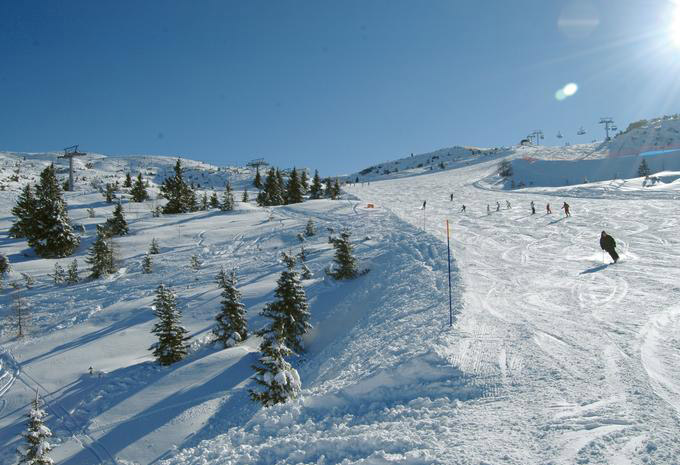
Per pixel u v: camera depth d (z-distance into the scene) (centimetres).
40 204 4838
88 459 1462
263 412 1007
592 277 1753
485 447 653
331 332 2194
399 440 709
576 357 947
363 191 9031
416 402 865
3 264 4006
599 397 766
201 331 2436
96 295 3341
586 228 3225
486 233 3444
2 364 2256
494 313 1387
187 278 3528
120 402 1775
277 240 4597
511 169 10550
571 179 9625
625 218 3450
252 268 3600
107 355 2258
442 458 636
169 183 7319
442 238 3259
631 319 1161
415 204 6225
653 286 1494
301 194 8394
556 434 666
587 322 1180
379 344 1436
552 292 1587
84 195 8119
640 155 10438
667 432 637
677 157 9675
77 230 5650
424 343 1170
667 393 755
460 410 797
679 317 1138
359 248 3516
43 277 3956
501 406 785
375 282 2544
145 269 3872
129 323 2655
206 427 1519
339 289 2659
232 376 1861
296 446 784
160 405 1705
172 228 5503
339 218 5400
